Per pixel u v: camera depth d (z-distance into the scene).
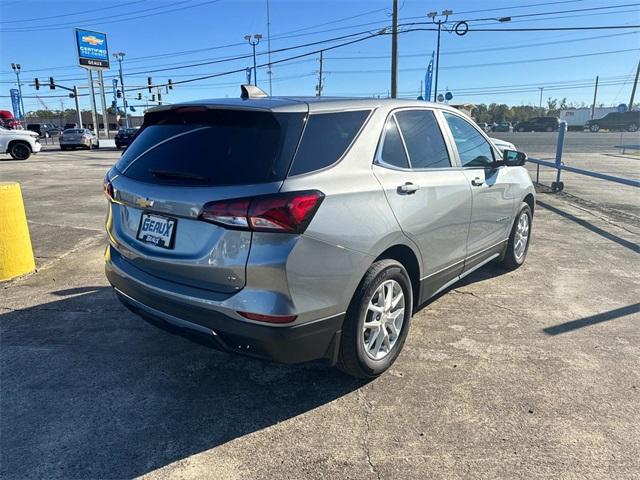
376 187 2.99
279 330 2.54
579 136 47.34
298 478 2.39
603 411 2.91
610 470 2.43
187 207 2.63
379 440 2.67
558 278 5.25
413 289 3.59
